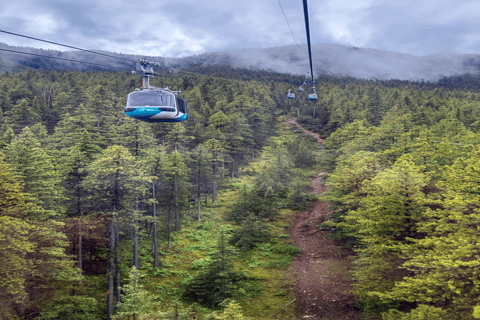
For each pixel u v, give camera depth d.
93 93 75.94
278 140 84.06
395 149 32.56
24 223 16.39
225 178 61.06
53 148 38.19
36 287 18.38
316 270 27.20
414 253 14.21
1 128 55.06
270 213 40.28
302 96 151.25
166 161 34.59
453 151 26.08
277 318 20.94
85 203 26.42
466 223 12.71
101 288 26.33
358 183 26.91
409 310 16.97
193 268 30.30
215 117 69.38
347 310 20.73
